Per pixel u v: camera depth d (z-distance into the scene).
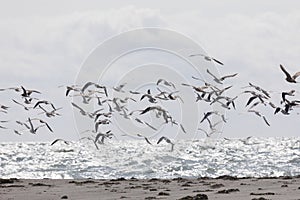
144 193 48.00
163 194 46.28
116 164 104.12
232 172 96.00
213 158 130.12
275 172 94.94
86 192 49.88
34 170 104.56
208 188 51.41
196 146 162.88
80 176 91.25
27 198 46.22
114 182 60.47
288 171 96.44
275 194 44.84
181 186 53.91
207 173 94.06
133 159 109.25
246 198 42.28
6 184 58.47
